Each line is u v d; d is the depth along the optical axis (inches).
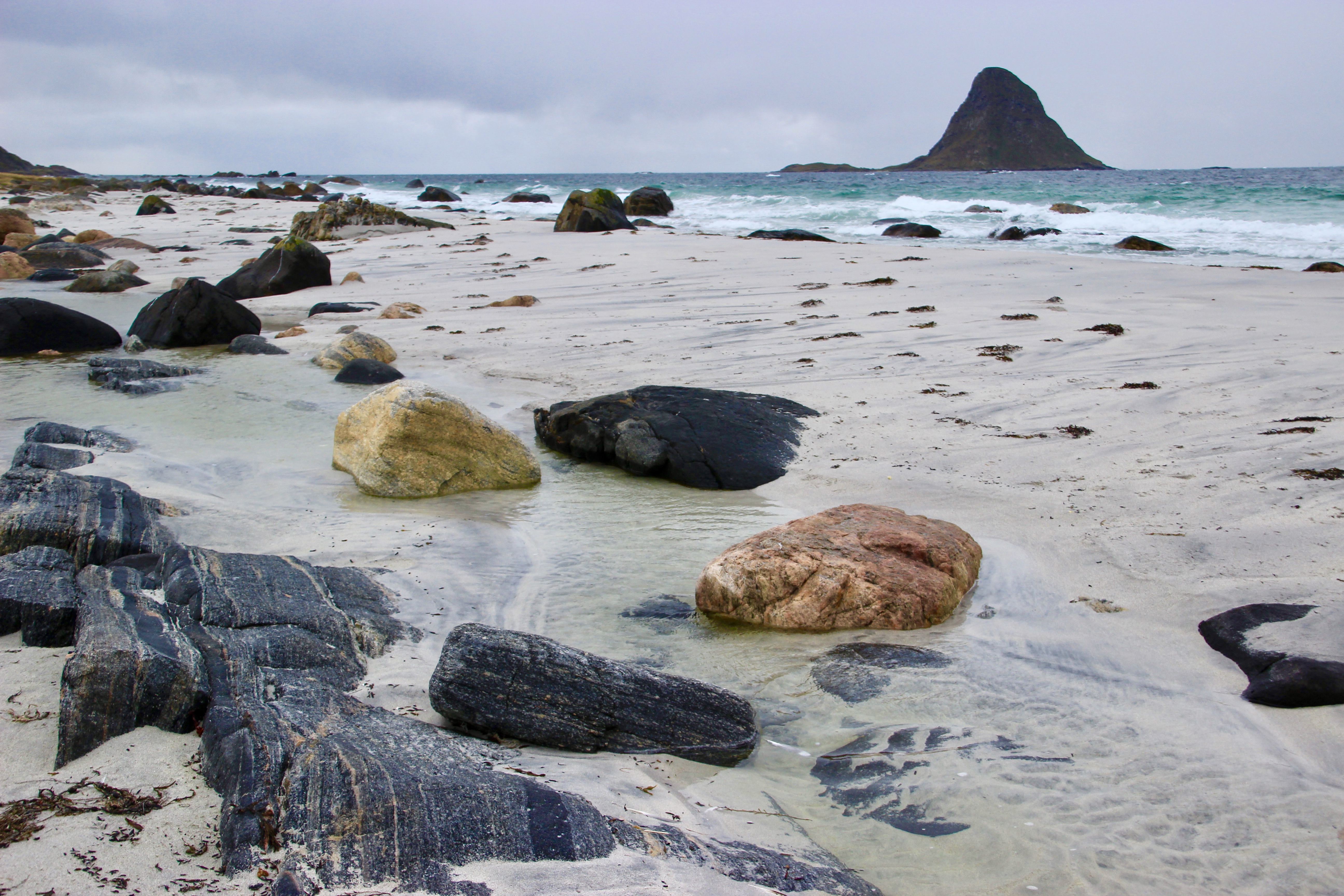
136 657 137.6
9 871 103.0
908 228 1248.2
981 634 193.5
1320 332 458.9
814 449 326.6
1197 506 250.4
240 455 327.3
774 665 184.2
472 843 107.2
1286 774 136.7
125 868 104.6
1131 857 120.6
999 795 136.2
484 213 1995.6
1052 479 283.4
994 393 382.3
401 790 112.4
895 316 546.3
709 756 149.6
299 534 249.6
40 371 472.4
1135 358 425.7
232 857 105.0
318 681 153.8
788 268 773.9
